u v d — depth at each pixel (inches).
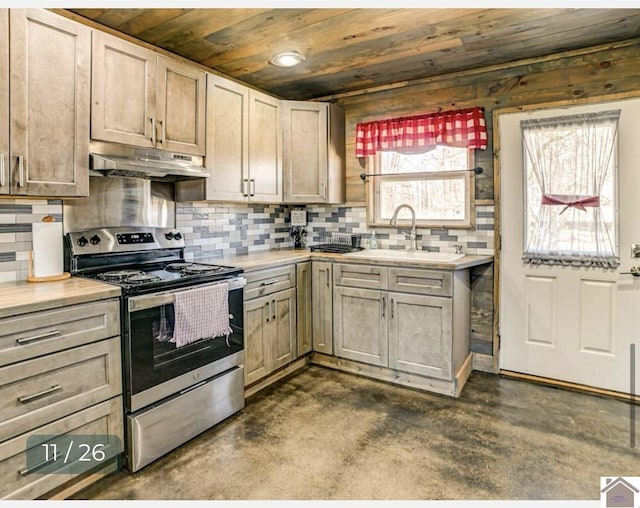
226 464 78.2
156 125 92.4
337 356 126.5
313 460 79.4
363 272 119.0
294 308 123.7
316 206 155.7
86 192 79.9
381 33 96.0
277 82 132.4
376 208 142.7
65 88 75.9
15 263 81.1
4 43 67.2
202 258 120.5
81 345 69.1
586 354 110.7
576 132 108.5
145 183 104.7
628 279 104.3
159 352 80.6
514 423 93.2
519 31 95.4
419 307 109.9
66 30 75.7
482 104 121.1
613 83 103.4
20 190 70.1
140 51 88.6
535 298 116.8
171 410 82.0
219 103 108.7
